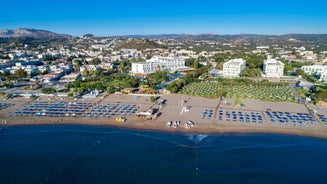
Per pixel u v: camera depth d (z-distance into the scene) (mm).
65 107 174000
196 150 111250
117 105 177750
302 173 93938
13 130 136250
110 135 128250
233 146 114875
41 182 89000
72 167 98500
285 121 144125
